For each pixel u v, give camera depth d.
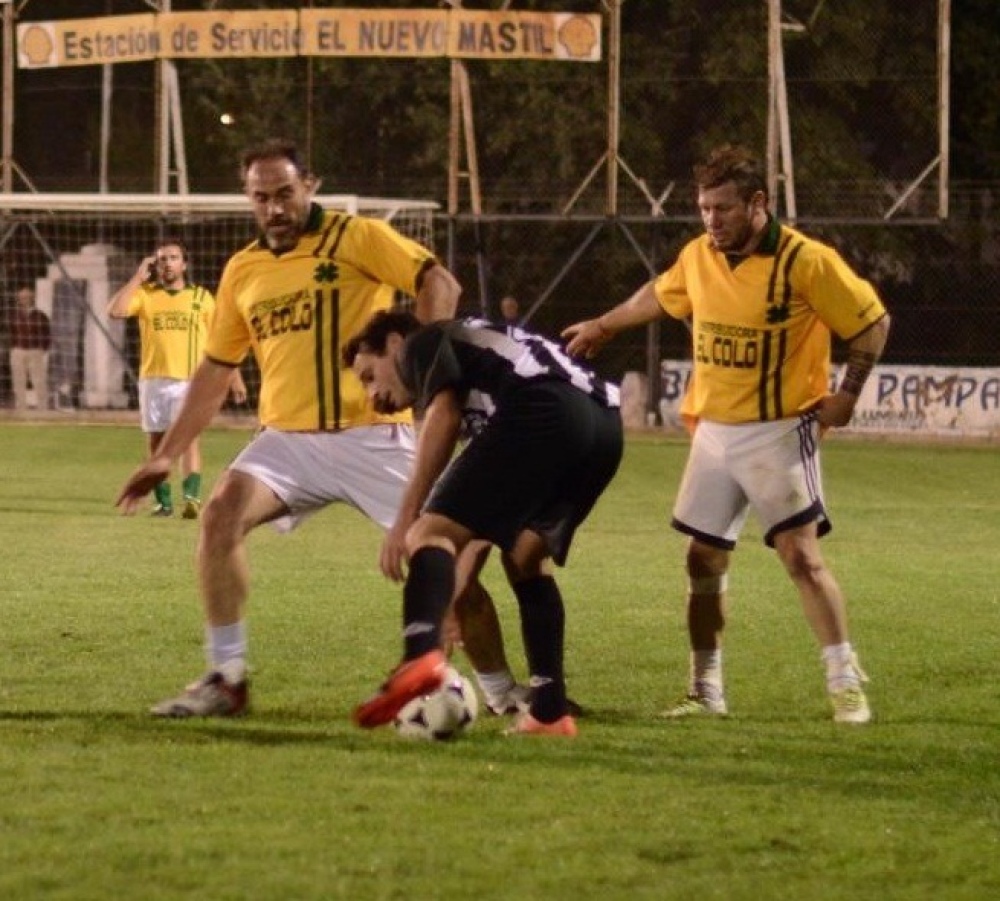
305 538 44.03
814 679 26.27
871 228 91.56
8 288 97.50
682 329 92.44
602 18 90.81
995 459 74.31
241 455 23.23
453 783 18.50
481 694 24.33
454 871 15.48
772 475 23.52
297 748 20.08
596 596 34.50
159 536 43.91
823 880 15.59
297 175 22.84
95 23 93.44
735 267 23.58
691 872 15.70
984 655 28.31
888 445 81.56
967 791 18.88
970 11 99.25
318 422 23.06
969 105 99.88
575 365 21.00
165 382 52.16
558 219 89.50
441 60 94.31
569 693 24.86
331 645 28.11
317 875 15.24
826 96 88.50
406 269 22.84
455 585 20.44
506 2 90.00
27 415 91.31
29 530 44.56
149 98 96.69
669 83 90.12
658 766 19.69
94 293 94.62
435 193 94.69
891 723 22.88
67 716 21.91
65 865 15.40
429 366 20.48
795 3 88.75
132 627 29.38
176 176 95.56
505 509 20.27
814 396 23.75
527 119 92.12
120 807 17.25
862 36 88.06
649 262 89.06
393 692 20.22
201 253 95.69
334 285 22.94
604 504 54.81
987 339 91.31
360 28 89.94
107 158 96.81
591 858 15.98
